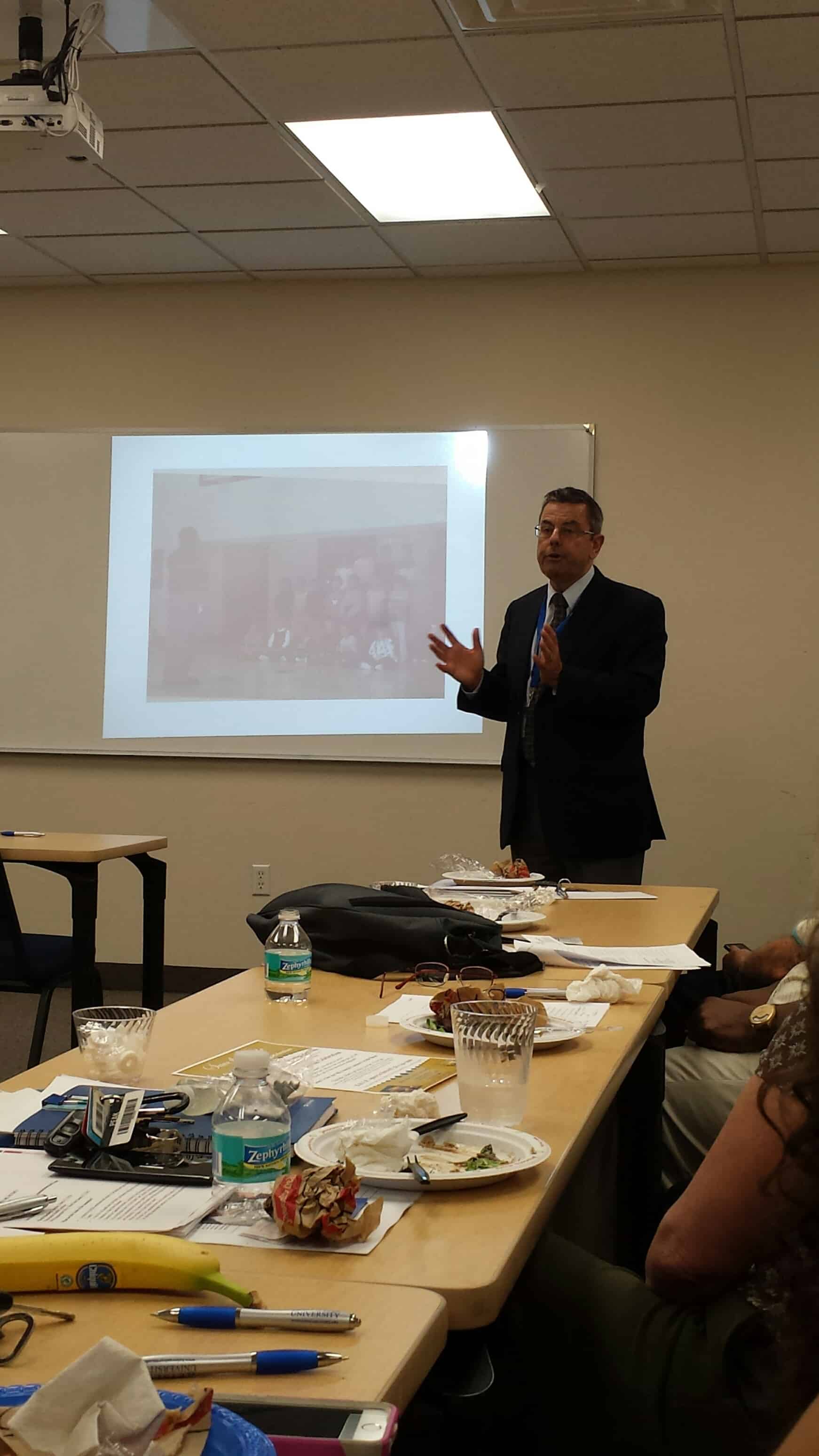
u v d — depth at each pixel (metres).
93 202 4.55
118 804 5.50
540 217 4.55
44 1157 1.11
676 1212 1.03
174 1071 1.42
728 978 2.80
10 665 5.57
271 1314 0.80
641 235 4.69
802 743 4.94
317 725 5.37
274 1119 1.06
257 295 5.39
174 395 5.46
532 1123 1.25
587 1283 1.13
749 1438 0.97
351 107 3.80
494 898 2.84
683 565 5.03
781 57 3.43
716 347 5.00
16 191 4.46
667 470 5.04
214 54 3.50
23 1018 4.89
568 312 5.14
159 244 4.96
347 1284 0.87
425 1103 1.24
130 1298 0.85
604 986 1.85
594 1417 1.07
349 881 5.33
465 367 5.23
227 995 1.91
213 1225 0.98
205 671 5.45
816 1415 0.56
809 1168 0.83
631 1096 2.14
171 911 5.45
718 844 5.00
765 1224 0.95
